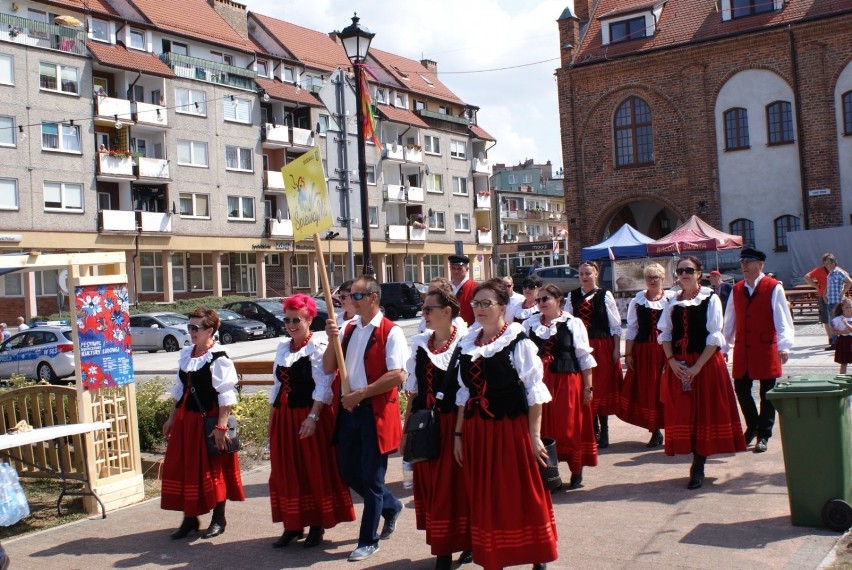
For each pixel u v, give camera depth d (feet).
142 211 137.39
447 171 205.26
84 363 25.96
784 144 100.99
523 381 16.62
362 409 20.04
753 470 25.49
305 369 21.06
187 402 22.21
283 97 164.45
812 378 20.21
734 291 29.04
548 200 350.84
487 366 16.62
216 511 22.49
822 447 19.21
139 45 142.41
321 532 21.29
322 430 21.09
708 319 23.90
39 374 73.82
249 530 22.94
